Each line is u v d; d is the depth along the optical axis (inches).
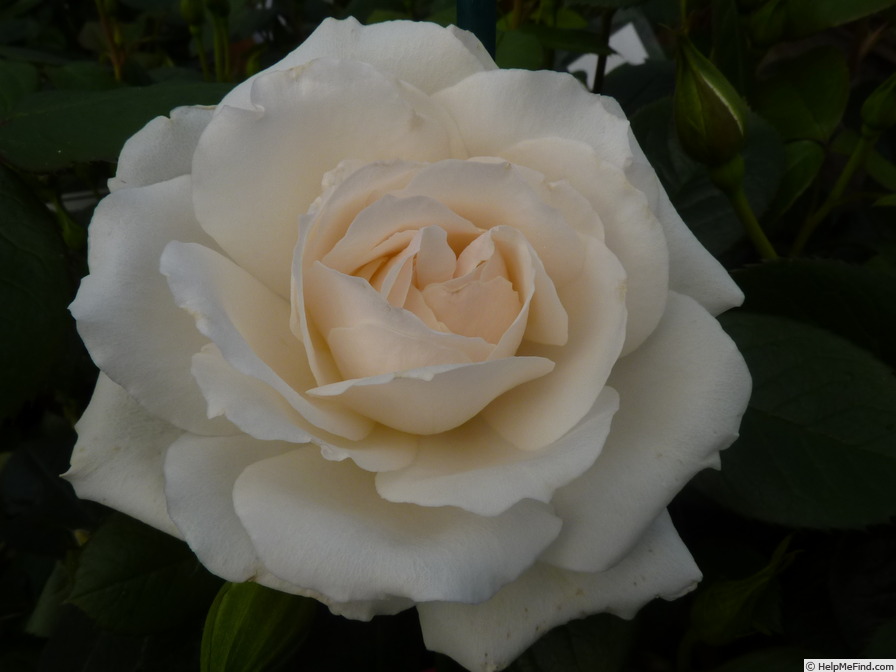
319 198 4.8
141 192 5.0
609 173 4.8
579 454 4.4
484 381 4.6
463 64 5.5
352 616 4.8
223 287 4.9
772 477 6.5
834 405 6.6
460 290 4.9
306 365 5.2
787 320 6.9
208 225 5.0
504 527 4.6
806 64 9.3
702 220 8.1
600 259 4.8
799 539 7.3
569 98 5.1
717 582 6.4
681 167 8.3
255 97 4.8
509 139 5.2
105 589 6.3
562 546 4.8
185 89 7.3
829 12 8.3
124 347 4.7
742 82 8.9
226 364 4.7
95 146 6.9
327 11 14.1
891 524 6.9
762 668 6.2
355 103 4.9
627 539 4.7
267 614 5.5
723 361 4.9
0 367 6.0
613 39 13.3
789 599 7.1
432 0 11.7
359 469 5.1
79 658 7.5
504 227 4.9
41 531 10.1
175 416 4.9
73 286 6.7
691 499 7.3
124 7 14.9
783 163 8.1
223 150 4.8
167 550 6.5
